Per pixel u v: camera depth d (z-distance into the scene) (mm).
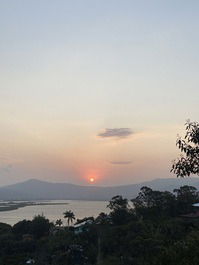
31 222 107250
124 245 66375
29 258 81000
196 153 10398
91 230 82500
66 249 79562
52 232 100125
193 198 86188
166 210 83938
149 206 89062
